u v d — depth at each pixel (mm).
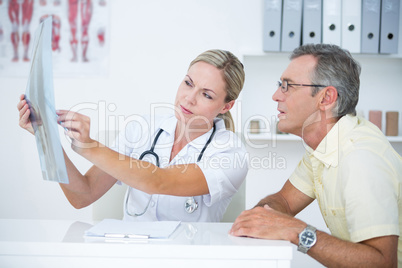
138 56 2762
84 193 1465
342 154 1186
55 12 2770
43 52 902
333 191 1231
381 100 2729
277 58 2723
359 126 1250
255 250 895
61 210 2805
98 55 2766
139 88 2764
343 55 1351
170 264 891
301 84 1354
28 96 1028
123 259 890
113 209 1578
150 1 2750
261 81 2730
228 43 2723
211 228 1108
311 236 1033
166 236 963
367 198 1071
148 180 1227
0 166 2812
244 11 2713
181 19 2744
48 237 948
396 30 2518
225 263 896
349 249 1034
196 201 1395
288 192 1481
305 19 2502
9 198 2809
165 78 2760
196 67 1452
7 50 2793
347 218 1111
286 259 897
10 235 968
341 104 1341
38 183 2807
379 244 1056
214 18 2729
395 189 1112
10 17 2787
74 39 2766
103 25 2760
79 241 912
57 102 2770
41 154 1047
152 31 2756
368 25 2500
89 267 892
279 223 1049
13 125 2801
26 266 895
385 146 1166
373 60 2719
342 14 2498
